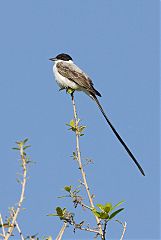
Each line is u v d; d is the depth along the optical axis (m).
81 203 8.68
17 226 7.92
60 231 8.27
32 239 8.07
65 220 8.40
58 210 8.48
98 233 8.16
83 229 8.28
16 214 7.98
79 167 9.32
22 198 8.12
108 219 8.04
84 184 9.07
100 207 8.23
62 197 8.78
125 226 7.95
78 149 9.56
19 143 8.60
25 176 8.25
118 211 8.00
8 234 7.78
